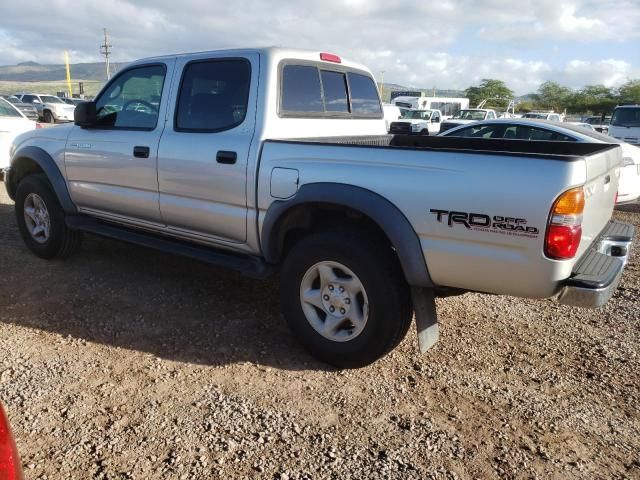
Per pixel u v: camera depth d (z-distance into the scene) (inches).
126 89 183.3
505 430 117.1
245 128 152.6
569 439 115.0
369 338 132.1
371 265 128.6
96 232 191.0
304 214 145.8
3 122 352.5
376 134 204.5
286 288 144.3
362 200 126.8
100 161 186.1
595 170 117.5
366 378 136.1
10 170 220.5
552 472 104.7
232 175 151.0
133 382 129.4
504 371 142.3
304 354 147.2
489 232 113.8
